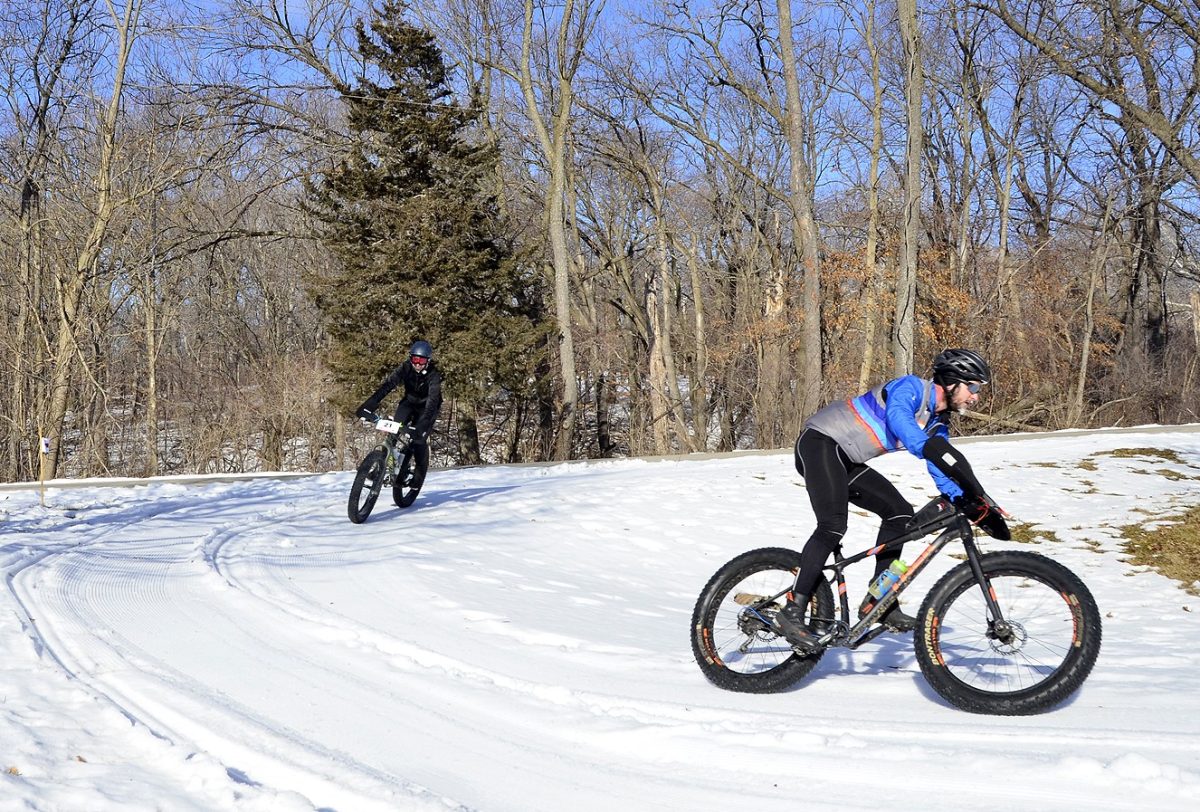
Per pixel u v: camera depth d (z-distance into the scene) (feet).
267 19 105.81
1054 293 112.78
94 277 96.53
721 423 123.44
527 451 119.24
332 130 108.17
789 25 96.43
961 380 17.60
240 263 135.44
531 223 122.62
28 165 100.58
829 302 112.98
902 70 115.03
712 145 118.11
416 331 96.43
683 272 144.46
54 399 91.81
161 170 98.68
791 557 18.29
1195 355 116.88
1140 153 117.70
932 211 118.01
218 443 108.58
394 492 38.24
